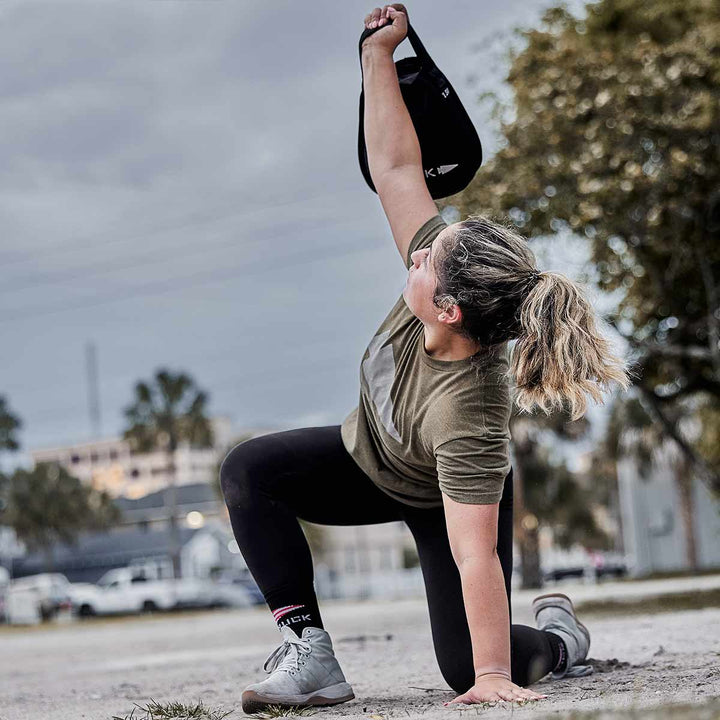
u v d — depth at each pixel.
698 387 17.83
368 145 3.42
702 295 16.62
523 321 2.75
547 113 14.39
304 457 3.34
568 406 2.88
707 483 18.55
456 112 3.48
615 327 15.24
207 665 7.07
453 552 2.93
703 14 15.61
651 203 14.37
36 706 4.59
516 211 14.78
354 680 4.76
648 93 14.07
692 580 25.00
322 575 43.12
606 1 16.34
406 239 3.27
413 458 3.07
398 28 3.44
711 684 3.05
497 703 2.74
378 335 3.15
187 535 64.81
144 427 52.66
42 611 38.19
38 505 52.69
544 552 64.50
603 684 3.39
